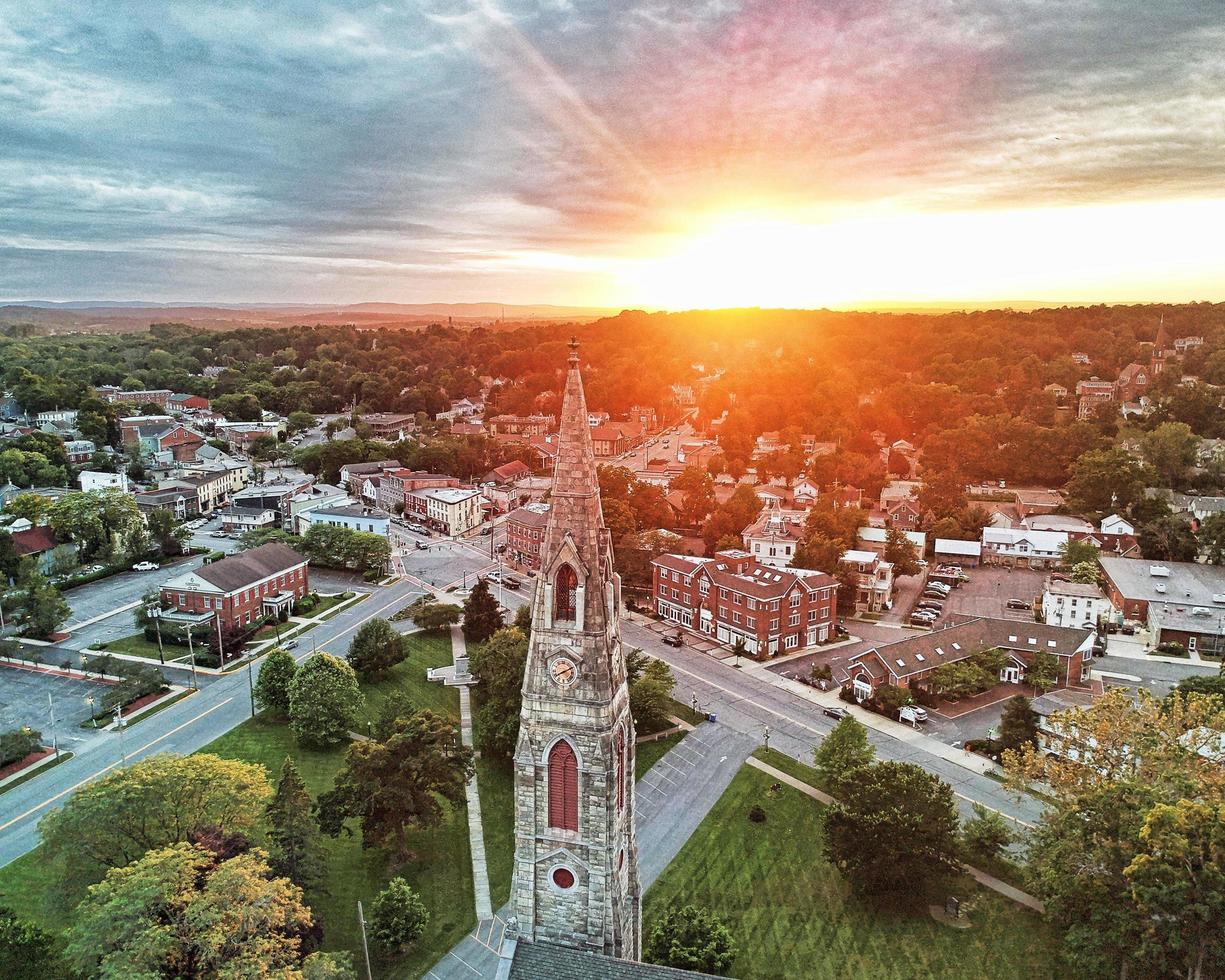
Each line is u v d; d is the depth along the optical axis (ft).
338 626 413.59
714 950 182.09
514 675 285.43
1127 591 417.28
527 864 130.93
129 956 146.30
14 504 510.99
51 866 223.30
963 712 327.88
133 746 292.20
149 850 179.22
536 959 127.54
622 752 131.54
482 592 392.88
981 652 353.10
